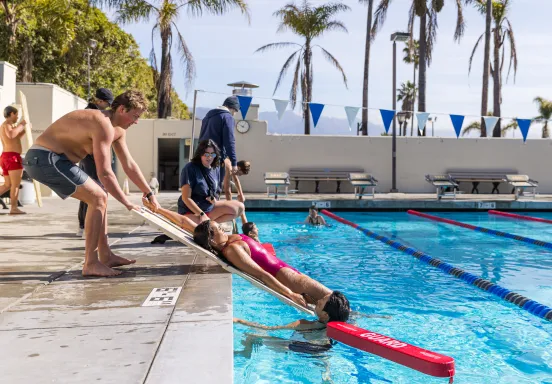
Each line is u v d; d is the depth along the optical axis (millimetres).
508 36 29812
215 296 3373
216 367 2105
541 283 5516
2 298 3326
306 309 3857
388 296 4953
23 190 11586
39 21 23219
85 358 2219
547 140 21531
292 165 21328
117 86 32906
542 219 12633
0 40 22469
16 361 2186
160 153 24125
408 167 21672
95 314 2936
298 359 3100
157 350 2314
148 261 4750
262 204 15102
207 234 4188
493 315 4297
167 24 21781
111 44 31812
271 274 4195
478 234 10125
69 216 9062
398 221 12648
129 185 20609
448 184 16922
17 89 14758
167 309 3041
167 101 22516
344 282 5590
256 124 21141
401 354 2893
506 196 18781
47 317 2877
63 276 4051
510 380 2889
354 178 17312
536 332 3820
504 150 21609
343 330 3355
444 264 6555
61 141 3918
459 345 3516
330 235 9789
